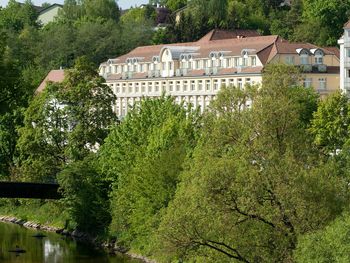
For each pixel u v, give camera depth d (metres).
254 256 74.44
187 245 75.44
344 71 155.62
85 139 141.12
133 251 113.50
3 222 148.75
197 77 179.25
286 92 80.50
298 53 166.38
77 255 114.44
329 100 114.38
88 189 126.00
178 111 121.56
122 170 118.44
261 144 76.81
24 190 129.00
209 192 74.62
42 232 135.62
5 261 111.00
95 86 145.62
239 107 80.62
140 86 196.88
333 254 66.31
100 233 125.25
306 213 73.75
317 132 112.81
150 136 114.69
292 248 73.62
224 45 180.50
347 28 154.88
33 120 145.75
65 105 145.25
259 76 163.75
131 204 112.50
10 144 158.25
